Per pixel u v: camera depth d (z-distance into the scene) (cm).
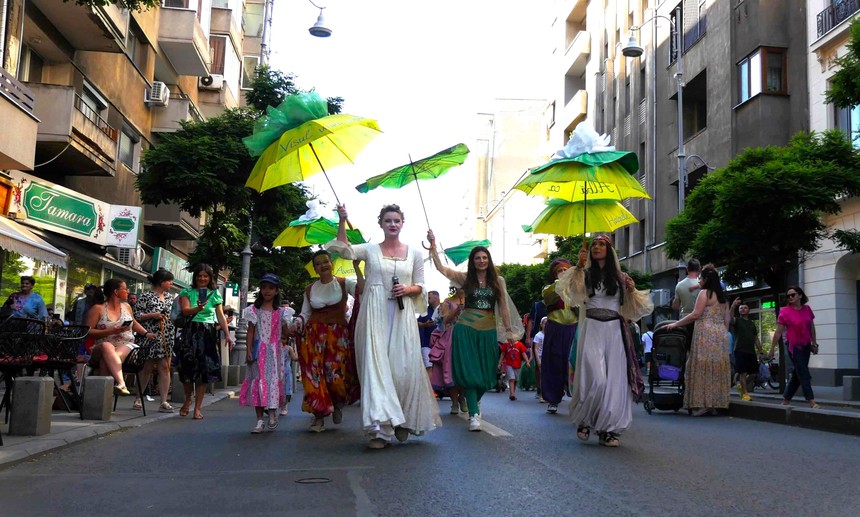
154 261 2862
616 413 724
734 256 1669
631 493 511
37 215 1889
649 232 3512
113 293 1055
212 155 1938
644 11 3803
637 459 657
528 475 574
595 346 740
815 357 2250
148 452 710
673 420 1081
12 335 805
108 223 2197
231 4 3916
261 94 2128
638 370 748
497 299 855
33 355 823
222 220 2086
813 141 1705
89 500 500
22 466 632
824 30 2289
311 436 829
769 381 2122
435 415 745
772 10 2522
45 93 1827
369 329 715
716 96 2817
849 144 1631
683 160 2703
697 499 495
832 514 457
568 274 741
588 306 750
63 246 2089
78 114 1902
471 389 852
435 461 638
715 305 1160
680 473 589
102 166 2091
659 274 3406
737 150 2675
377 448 711
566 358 1105
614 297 746
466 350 841
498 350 855
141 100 2725
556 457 662
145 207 2791
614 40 4219
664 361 1207
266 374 871
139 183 1980
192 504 486
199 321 1058
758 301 2594
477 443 749
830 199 1520
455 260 1148
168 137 2006
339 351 854
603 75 4425
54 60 2067
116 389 1012
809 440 833
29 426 761
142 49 2798
